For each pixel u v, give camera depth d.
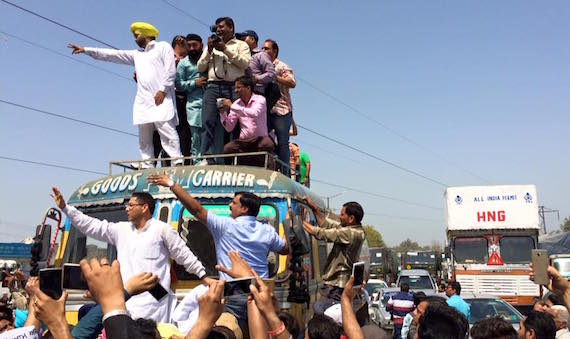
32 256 5.84
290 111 8.45
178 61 8.72
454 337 3.11
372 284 22.86
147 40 7.87
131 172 6.33
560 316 6.34
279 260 5.52
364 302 5.19
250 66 7.76
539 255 3.54
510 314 10.73
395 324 12.11
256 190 5.80
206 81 7.81
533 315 3.92
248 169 6.02
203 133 7.51
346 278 5.12
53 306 2.15
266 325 2.75
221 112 7.02
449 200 20.58
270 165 6.97
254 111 6.90
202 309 2.34
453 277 20.11
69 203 6.52
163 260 4.28
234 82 7.53
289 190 5.85
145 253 4.21
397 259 45.66
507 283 19.50
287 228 5.67
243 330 4.00
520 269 19.42
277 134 8.20
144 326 2.59
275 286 5.38
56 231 6.34
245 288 2.68
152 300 4.03
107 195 6.26
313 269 6.83
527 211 19.66
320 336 3.20
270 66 7.77
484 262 19.92
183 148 8.48
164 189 5.91
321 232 5.19
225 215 5.76
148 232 4.29
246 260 4.47
